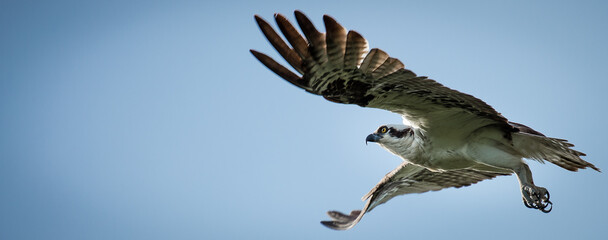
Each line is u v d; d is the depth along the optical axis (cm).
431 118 1193
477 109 1143
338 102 1075
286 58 973
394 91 1072
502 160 1255
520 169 1256
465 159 1285
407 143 1311
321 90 1029
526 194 1233
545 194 1218
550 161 1284
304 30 941
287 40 955
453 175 1566
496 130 1240
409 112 1171
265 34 963
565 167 1305
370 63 990
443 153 1288
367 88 1053
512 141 1257
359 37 952
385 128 1335
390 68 998
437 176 1566
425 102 1125
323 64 983
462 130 1232
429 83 1035
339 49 963
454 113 1171
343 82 1030
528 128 1278
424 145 1290
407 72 1001
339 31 944
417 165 1446
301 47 961
